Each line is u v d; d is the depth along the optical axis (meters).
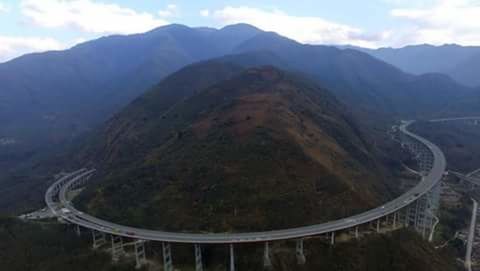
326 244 90.62
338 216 98.75
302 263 86.00
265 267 84.25
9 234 103.06
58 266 89.88
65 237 103.81
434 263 95.81
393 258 90.56
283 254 87.75
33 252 95.56
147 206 104.44
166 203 103.25
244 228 92.00
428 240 116.31
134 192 113.31
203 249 91.00
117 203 111.62
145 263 90.12
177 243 91.62
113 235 95.31
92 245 99.88
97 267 89.56
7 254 93.94
